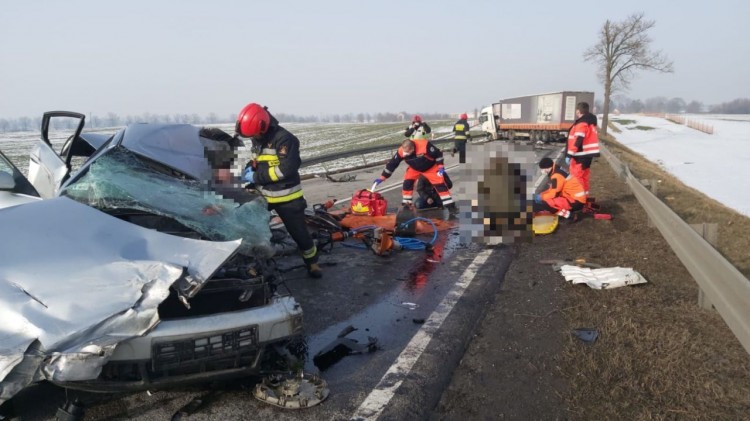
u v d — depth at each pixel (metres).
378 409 3.16
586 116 8.75
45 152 5.00
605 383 3.35
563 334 4.09
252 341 3.07
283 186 5.25
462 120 21.94
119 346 2.75
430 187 9.65
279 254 6.16
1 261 2.82
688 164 25.75
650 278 5.28
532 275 5.64
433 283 5.48
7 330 2.59
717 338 3.91
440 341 4.06
